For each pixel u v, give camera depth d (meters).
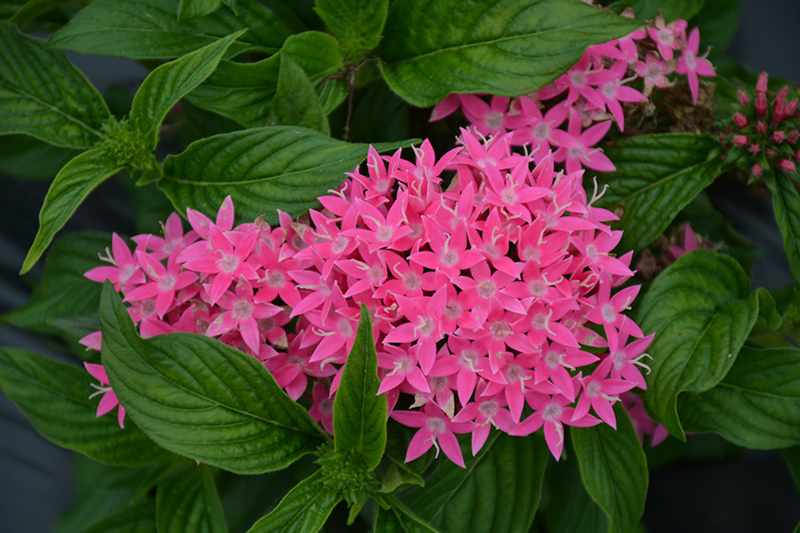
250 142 0.31
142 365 0.30
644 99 0.35
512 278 0.30
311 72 0.34
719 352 0.32
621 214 0.35
